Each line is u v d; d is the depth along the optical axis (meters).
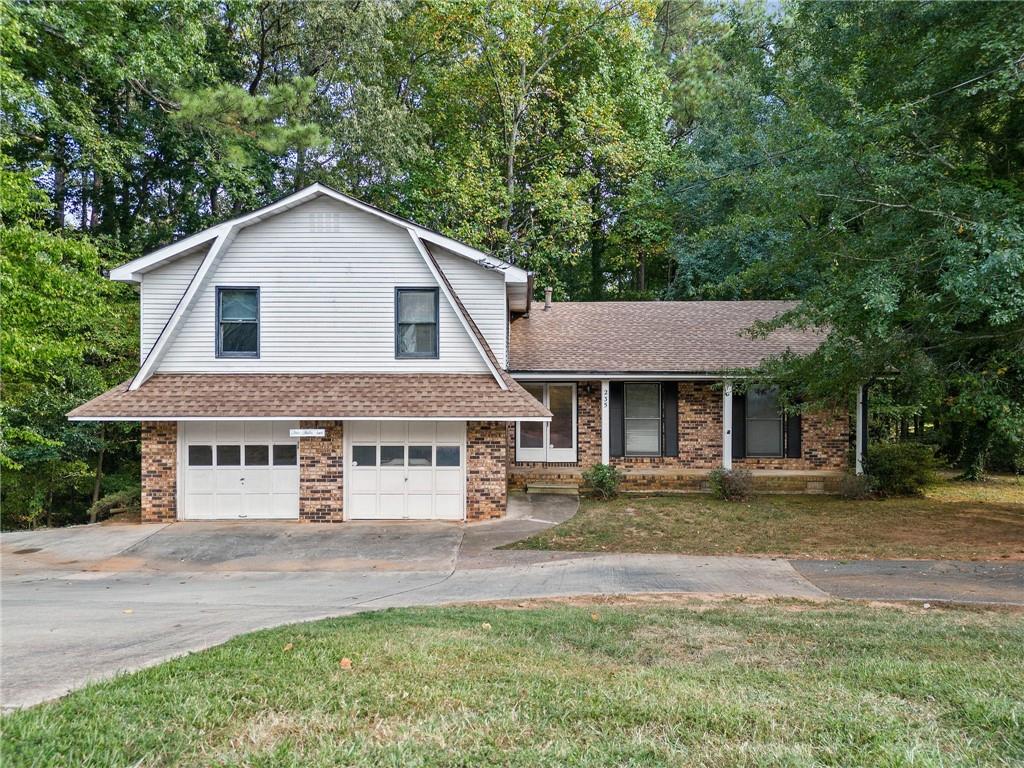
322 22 23.47
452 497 14.24
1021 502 15.85
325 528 13.50
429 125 28.19
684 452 17.66
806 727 4.09
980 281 8.57
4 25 13.35
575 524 13.53
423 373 14.73
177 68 19.83
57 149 20.98
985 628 6.88
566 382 17.72
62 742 3.70
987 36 9.77
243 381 14.25
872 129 10.66
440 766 3.53
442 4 25.41
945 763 3.60
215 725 4.00
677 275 29.05
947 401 15.91
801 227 13.09
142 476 13.98
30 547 12.06
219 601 8.55
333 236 14.73
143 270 14.61
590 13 27.64
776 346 17.88
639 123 28.73
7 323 11.36
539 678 4.99
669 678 5.09
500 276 15.46
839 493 16.91
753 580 9.52
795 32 17.38
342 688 4.66
